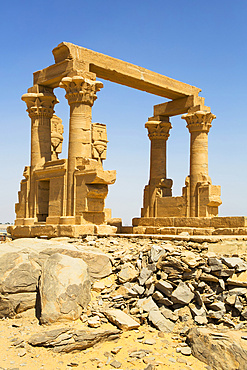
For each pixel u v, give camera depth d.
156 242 12.27
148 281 9.98
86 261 10.67
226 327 8.79
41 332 8.25
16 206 18.20
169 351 8.05
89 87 15.35
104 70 16.88
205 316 9.12
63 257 9.91
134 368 7.41
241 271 9.78
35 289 10.10
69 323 8.83
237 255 10.54
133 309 9.39
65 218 15.03
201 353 7.87
